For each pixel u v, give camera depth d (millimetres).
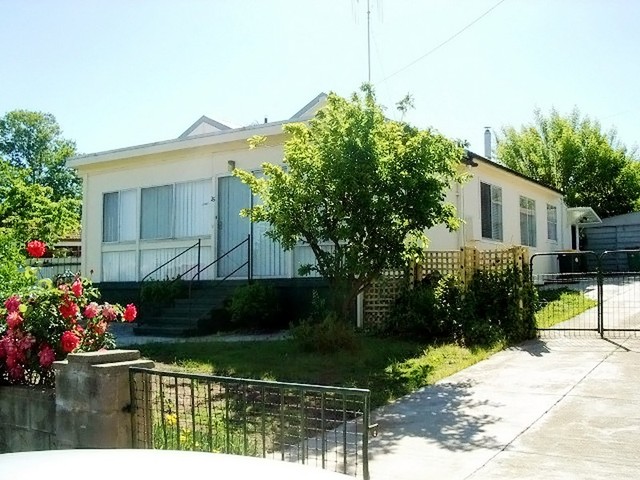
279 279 13406
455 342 10859
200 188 14914
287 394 7598
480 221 16906
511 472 4945
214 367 8961
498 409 6828
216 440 5035
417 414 6770
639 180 32531
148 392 4496
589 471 4895
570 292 17500
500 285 11586
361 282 9953
